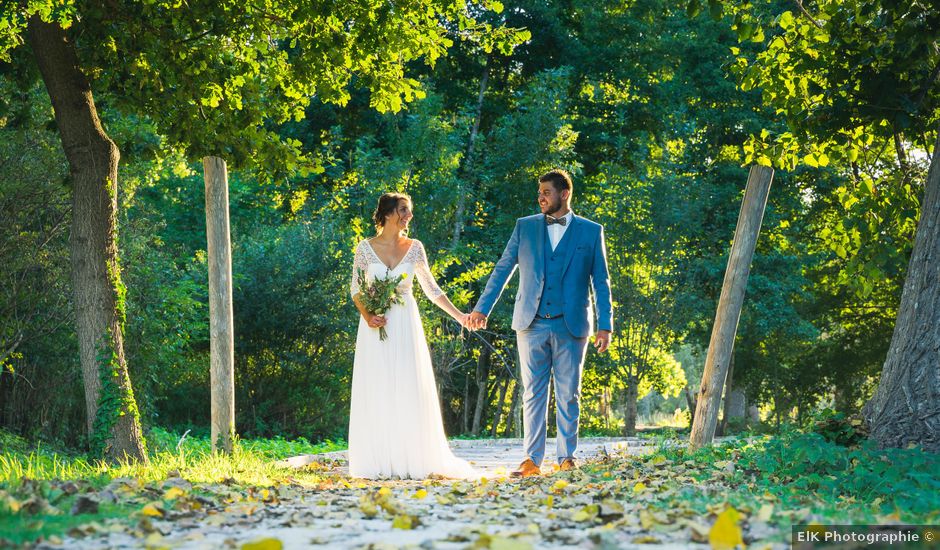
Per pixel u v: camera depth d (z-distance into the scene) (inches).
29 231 558.9
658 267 866.8
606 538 127.8
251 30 398.3
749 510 147.3
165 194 808.9
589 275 302.0
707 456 275.9
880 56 305.0
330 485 253.1
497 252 881.5
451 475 308.8
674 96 997.8
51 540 124.5
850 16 313.4
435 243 840.9
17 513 145.4
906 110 301.7
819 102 331.0
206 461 292.8
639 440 551.8
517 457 434.9
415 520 148.3
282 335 812.6
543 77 876.6
